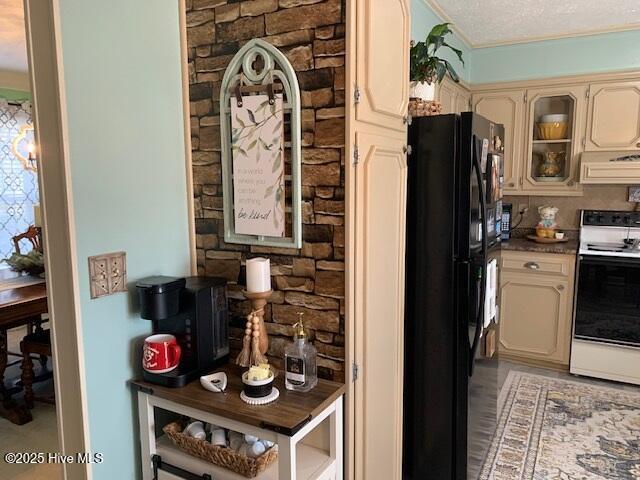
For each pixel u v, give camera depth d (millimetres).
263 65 1453
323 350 1477
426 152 1950
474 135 1904
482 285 2088
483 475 2285
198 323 1451
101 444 1392
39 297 2799
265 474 1337
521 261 3561
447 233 1944
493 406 2553
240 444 1400
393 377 1796
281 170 1458
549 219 3812
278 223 1481
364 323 1514
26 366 2955
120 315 1430
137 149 1456
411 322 2055
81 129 1287
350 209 1381
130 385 1465
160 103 1527
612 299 3248
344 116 1354
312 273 1464
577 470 2320
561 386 3279
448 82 3256
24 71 5098
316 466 1388
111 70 1360
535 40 3631
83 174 1299
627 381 3256
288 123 1433
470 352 2006
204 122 1591
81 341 1318
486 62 3844
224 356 1566
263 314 1504
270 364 1540
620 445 2533
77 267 1295
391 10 1578
